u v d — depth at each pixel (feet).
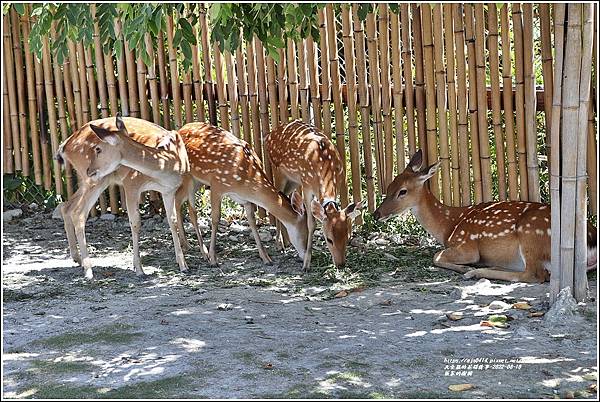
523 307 18.69
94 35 28.43
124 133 21.79
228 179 23.45
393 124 26.18
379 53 25.90
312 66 26.32
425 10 24.90
